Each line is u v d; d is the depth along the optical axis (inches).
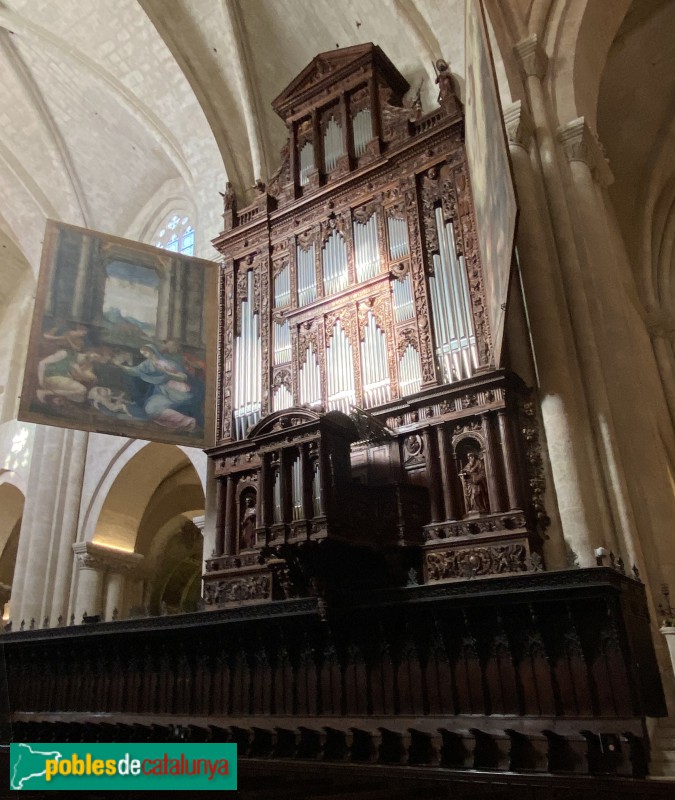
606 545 359.3
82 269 542.6
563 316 417.1
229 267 599.2
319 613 383.9
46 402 487.2
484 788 302.0
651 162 778.2
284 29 666.8
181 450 730.2
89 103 790.5
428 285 477.7
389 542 394.3
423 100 596.4
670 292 835.4
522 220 433.1
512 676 335.9
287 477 402.9
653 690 317.7
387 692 371.2
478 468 400.2
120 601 733.9
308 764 362.3
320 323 517.7
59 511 745.0
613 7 540.1
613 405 399.9
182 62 669.3
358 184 549.0
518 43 501.7
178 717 443.8
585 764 299.1
